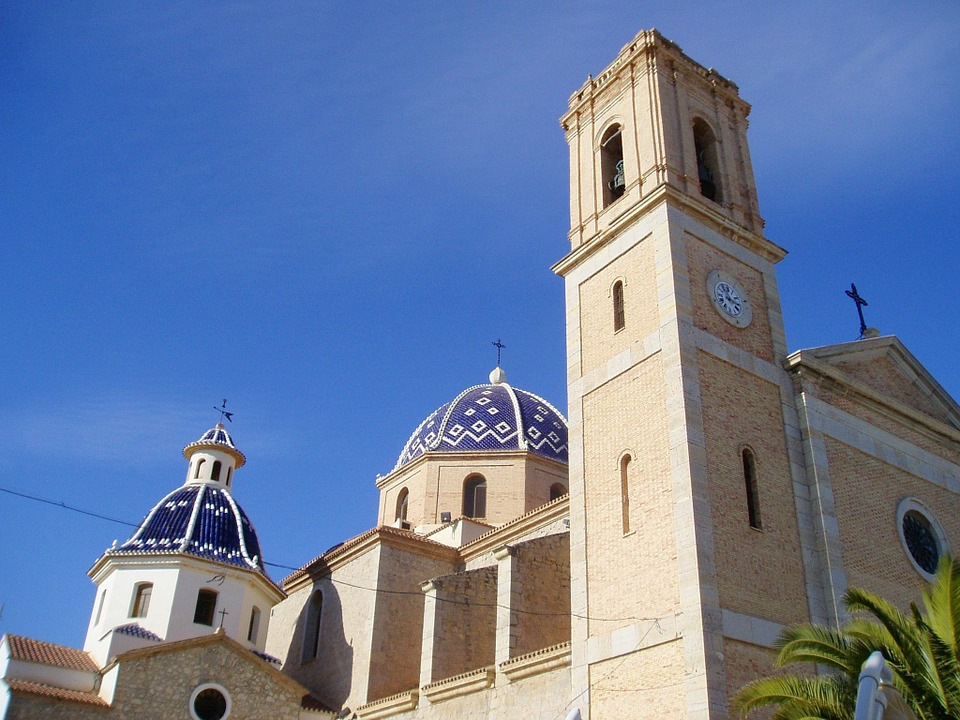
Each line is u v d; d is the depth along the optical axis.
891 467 28.53
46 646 31.58
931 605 17.25
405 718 29.91
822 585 24.39
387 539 36.34
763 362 27.39
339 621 37.00
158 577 35.69
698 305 26.72
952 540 28.88
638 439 25.39
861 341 30.25
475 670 27.86
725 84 33.81
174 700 28.75
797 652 17.66
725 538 22.97
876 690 12.94
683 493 23.16
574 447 27.58
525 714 25.38
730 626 21.69
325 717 32.12
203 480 41.28
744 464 24.92
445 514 42.22
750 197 31.44
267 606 38.69
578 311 29.88
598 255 30.05
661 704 21.45
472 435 45.66
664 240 27.41
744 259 29.36
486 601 32.25
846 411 28.28
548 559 29.72
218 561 36.44
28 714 26.67
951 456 30.97
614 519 25.12
